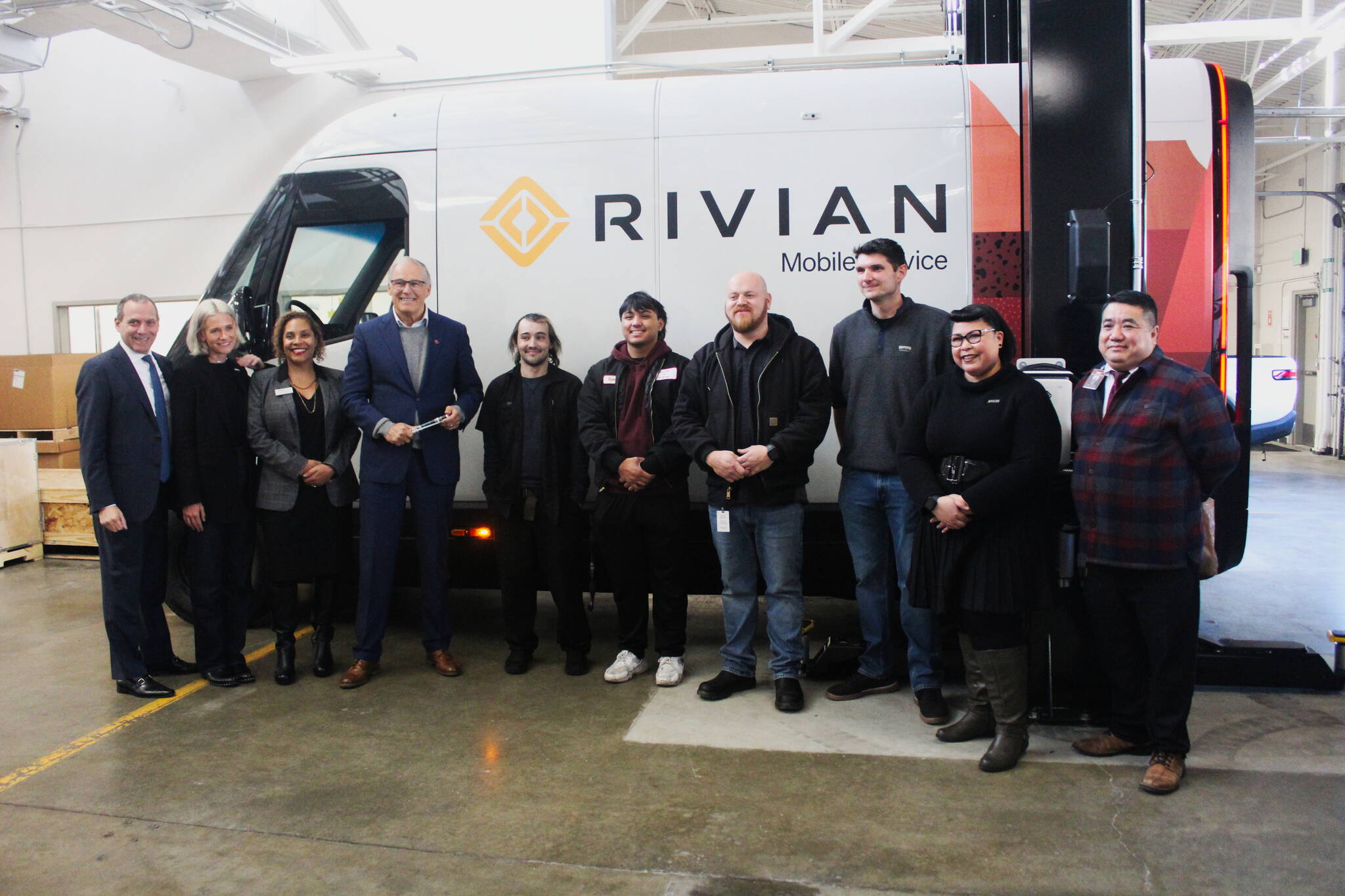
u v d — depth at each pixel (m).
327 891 2.07
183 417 3.31
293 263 3.93
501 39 7.99
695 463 3.31
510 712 3.15
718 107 3.56
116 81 8.75
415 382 3.40
